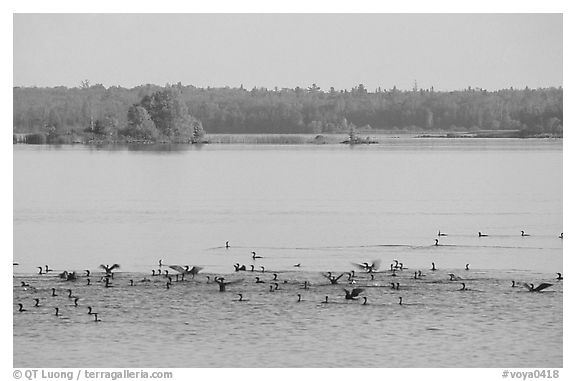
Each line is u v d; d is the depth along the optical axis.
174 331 40.59
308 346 38.56
